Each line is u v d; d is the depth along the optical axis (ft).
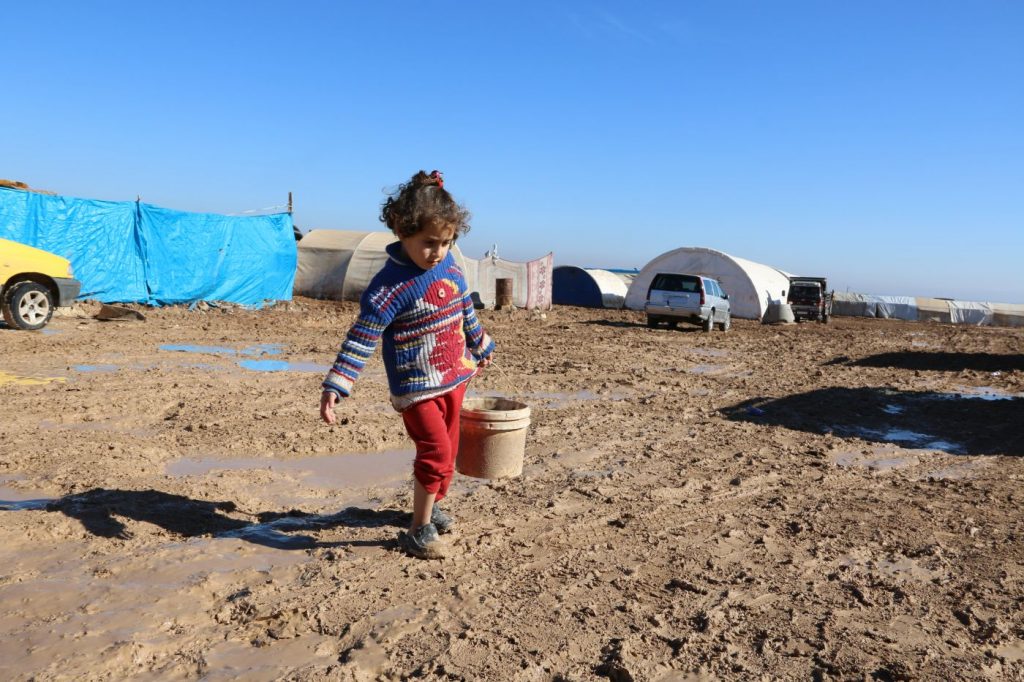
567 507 17.11
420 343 12.69
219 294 79.41
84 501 15.72
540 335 68.44
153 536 14.02
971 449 26.50
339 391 12.25
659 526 16.07
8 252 47.37
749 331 88.17
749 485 20.04
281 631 10.61
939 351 66.03
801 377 44.45
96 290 68.90
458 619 11.19
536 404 31.40
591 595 12.31
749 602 12.35
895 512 17.95
